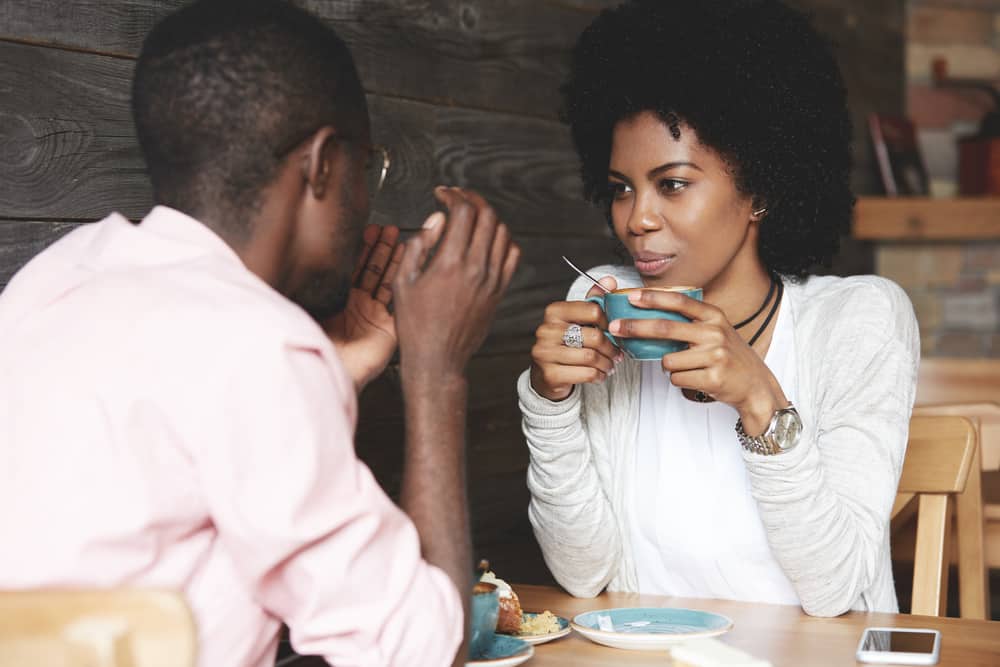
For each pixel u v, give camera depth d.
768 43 1.50
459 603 0.94
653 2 1.55
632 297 1.30
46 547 0.83
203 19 0.96
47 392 0.86
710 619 1.27
